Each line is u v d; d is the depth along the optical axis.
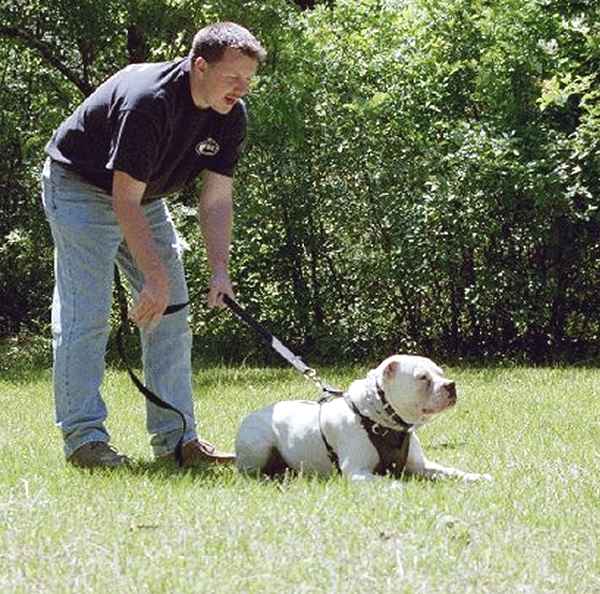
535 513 5.30
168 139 6.41
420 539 4.77
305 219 15.28
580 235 14.47
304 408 6.56
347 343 15.16
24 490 5.74
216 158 6.82
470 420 8.93
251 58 6.28
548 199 13.96
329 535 4.81
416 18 15.30
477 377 12.44
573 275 14.65
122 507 5.31
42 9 16.09
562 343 14.81
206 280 15.44
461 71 14.94
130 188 6.30
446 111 15.02
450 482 6.10
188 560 4.46
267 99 14.76
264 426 6.60
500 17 14.75
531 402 10.09
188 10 15.54
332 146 15.05
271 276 15.47
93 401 6.77
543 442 7.78
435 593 4.15
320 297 15.37
